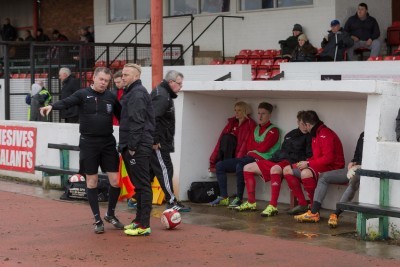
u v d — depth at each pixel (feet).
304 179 67.26
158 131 67.82
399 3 125.29
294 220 66.80
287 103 75.66
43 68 120.57
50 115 110.63
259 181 78.02
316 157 67.67
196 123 78.43
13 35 190.60
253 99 78.43
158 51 84.53
